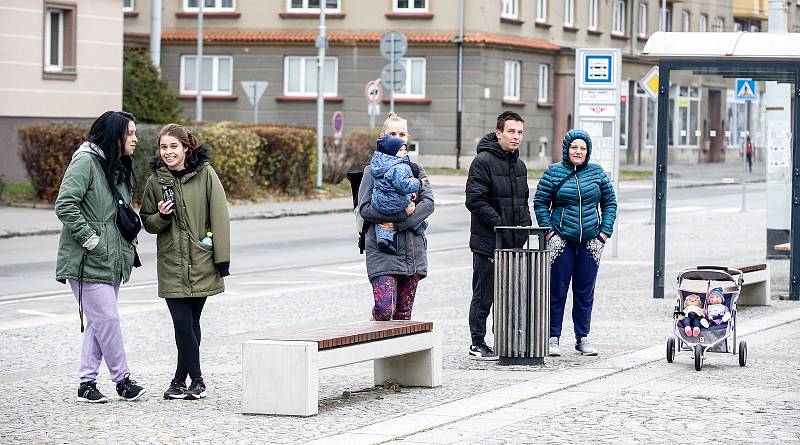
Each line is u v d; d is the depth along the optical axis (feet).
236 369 58.85
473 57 263.49
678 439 43.06
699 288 59.62
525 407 48.75
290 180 181.57
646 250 121.90
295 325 73.15
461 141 263.70
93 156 50.75
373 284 55.83
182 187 51.37
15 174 183.01
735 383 54.08
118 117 51.01
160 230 51.49
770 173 109.91
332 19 269.85
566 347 65.36
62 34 192.03
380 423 45.93
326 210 168.04
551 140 289.12
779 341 66.80
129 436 44.47
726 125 303.89
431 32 264.93
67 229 50.49
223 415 48.19
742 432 44.09
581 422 45.85
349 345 49.34
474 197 60.54
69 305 81.82
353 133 202.49
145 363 60.64
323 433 44.65
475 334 61.72
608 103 112.06
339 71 269.44
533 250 58.80
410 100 264.72
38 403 50.96
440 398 51.26
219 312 78.48
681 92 277.44
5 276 97.25
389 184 54.85
